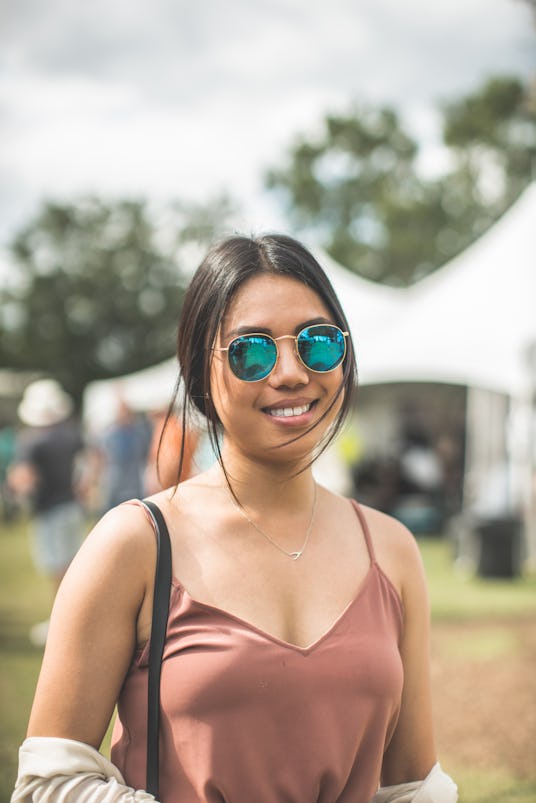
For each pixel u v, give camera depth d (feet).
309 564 4.77
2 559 38.40
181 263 132.98
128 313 129.29
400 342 36.68
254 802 4.37
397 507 46.50
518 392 33.37
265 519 4.80
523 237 35.58
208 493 4.89
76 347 129.39
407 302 43.19
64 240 133.69
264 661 4.38
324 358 4.69
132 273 131.03
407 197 121.08
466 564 32.50
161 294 130.62
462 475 48.98
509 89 112.16
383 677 4.61
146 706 4.48
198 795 4.35
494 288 35.37
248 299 4.72
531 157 112.88
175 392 5.07
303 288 4.80
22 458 21.93
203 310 4.85
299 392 4.68
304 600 4.66
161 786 4.40
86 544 4.67
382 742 4.69
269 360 4.61
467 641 20.76
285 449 4.67
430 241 115.65
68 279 130.72
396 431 56.65
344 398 4.99
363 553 4.98
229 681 4.33
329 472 47.42
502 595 27.32
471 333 35.47
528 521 32.83
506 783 12.29
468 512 33.37
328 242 125.39
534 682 17.03
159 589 4.53
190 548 4.65
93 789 4.29
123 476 25.49
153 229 133.80
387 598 4.89
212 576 4.58
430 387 55.31
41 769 4.32
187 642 4.43
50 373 129.70
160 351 127.24
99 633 4.47
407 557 5.15
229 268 4.80
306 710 4.40
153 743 4.41
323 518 5.01
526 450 32.68
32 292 130.21
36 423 22.20
